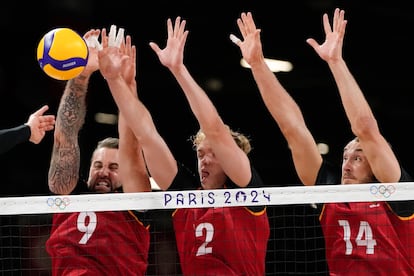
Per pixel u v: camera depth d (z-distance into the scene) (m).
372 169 8.91
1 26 22.41
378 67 24.36
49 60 8.73
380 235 8.87
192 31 23.94
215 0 23.42
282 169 23.67
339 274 8.97
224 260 8.84
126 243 9.12
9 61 22.44
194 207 8.60
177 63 8.95
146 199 8.65
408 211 8.90
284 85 24.02
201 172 9.16
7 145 8.89
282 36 23.80
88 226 9.10
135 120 8.87
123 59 8.98
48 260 13.59
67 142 9.37
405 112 24.25
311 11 23.34
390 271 8.81
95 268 9.02
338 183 9.20
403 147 24.12
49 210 8.77
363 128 8.82
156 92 24.17
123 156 9.19
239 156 8.83
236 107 24.28
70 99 9.43
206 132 8.81
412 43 23.97
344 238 8.96
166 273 13.00
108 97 22.64
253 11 23.59
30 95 22.28
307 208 14.78
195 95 8.86
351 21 23.66
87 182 9.52
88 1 22.62
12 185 21.72
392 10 23.36
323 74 23.78
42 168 22.05
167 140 23.97
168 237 12.88
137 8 23.19
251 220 8.88
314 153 9.17
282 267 15.11
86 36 9.52
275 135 24.00
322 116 23.84
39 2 22.42
